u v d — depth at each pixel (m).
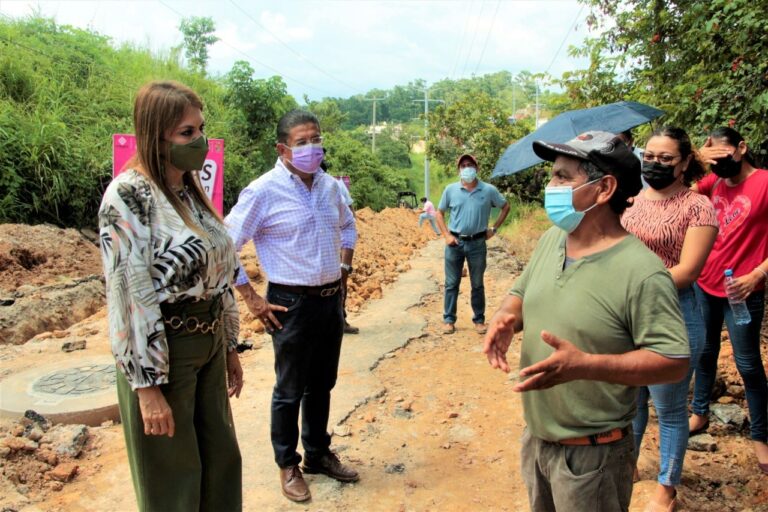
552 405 2.12
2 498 3.39
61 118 14.14
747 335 3.71
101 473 3.75
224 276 2.54
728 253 3.76
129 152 5.20
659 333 1.91
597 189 2.04
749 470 3.83
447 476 3.81
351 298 8.35
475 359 5.99
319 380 3.65
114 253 2.21
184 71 22.67
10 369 5.18
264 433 4.30
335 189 3.60
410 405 4.86
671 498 3.23
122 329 2.21
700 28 5.71
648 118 4.62
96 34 22.00
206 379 2.56
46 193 11.91
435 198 50.38
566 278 2.09
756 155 5.23
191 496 2.50
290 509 3.44
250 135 21.91
